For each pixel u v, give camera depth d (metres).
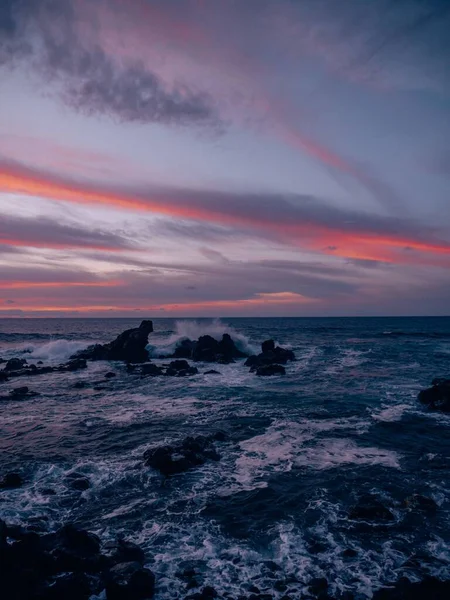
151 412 20.52
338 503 10.60
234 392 25.77
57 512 10.30
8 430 17.39
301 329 112.44
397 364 38.94
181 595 7.21
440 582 7.30
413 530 9.27
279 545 8.77
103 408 21.48
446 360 41.78
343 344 61.69
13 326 137.00
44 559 7.83
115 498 11.05
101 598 7.11
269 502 10.70
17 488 11.63
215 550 8.61
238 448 15.00
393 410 20.52
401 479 12.08
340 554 8.41
